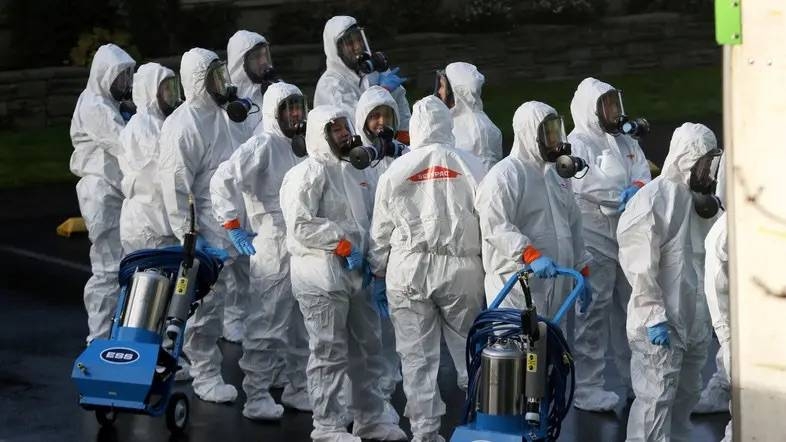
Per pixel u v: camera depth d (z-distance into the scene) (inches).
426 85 2293.3
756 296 518.6
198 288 960.9
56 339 1214.3
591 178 1032.2
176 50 2165.4
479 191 879.7
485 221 873.5
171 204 1055.6
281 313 1007.0
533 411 754.8
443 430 981.8
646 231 853.8
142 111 1121.4
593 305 1028.5
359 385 956.6
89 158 1171.3
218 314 1053.2
